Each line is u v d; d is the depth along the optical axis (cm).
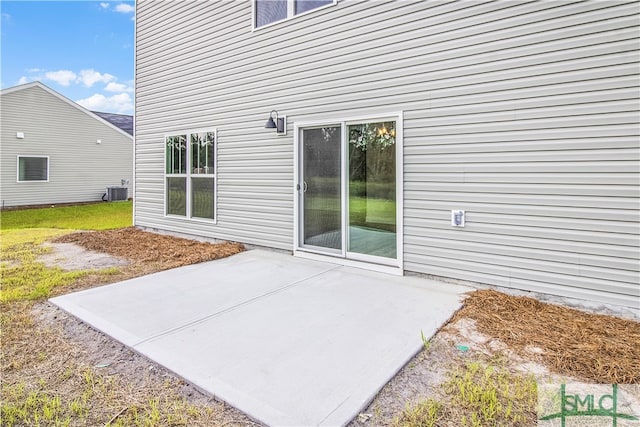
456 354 267
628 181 328
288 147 573
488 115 395
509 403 211
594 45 339
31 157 1517
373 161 484
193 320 332
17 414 211
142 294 405
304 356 264
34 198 1532
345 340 288
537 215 373
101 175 1767
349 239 514
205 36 681
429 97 432
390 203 471
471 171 408
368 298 382
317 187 545
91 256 605
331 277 460
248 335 300
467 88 407
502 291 396
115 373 254
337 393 219
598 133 339
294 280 450
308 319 330
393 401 216
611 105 333
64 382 245
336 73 511
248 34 614
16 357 278
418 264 451
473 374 241
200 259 557
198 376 239
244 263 535
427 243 443
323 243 543
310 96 540
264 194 610
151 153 806
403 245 460
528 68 371
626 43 326
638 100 322
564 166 356
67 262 566
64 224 1059
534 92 369
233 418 204
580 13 344
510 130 383
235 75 637
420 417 200
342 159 511
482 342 284
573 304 357
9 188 1456
